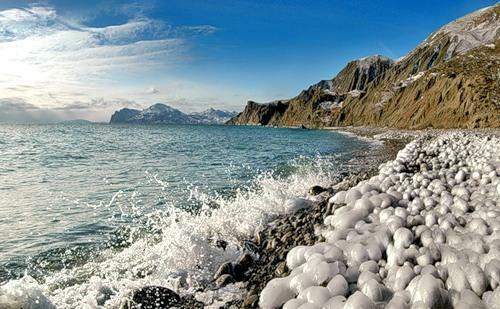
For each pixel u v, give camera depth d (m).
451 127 55.47
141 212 10.65
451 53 160.88
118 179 17.16
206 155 30.12
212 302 5.02
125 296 5.04
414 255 4.36
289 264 5.20
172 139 57.03
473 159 10.76
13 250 7.59
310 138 63.16
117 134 74.25
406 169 10.84
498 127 45.91
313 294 3.85
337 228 5.92
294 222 7.59
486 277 3.52
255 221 7.89
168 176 18.11
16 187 14.88
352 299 3.50
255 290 5.18
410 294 3.58
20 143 44.53
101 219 9.86
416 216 5.43
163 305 4.92
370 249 4.64
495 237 4.25
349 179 13.37
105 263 6.78
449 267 3.81
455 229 4.96
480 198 6.11
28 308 4.28
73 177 17.78
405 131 62.22
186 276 5.77
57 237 8.39
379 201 6.32
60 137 59.91
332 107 184.50
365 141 49.12
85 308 4.88
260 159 26.53
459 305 3.27
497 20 166.25
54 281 6.11
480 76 59.50
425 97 73.00
